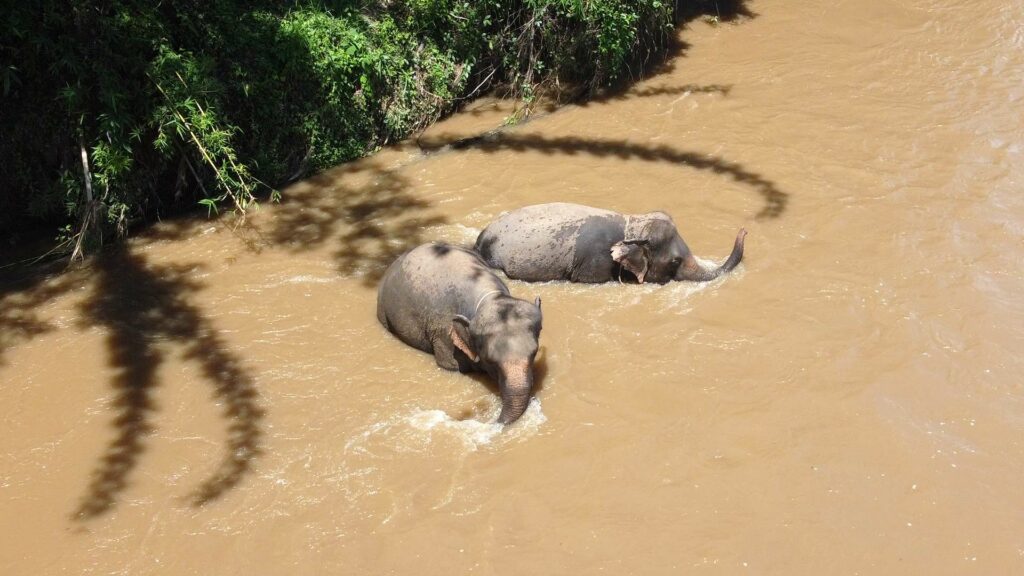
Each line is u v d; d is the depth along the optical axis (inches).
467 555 261.6
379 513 277.0
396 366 340.8
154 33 447.5
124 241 430.6
